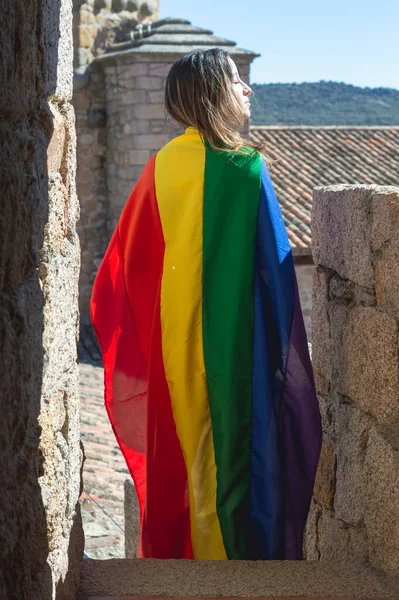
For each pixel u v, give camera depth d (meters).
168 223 3.09
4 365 1.78
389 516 2.68
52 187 2.23
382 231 2.65
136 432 3.32
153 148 14.24
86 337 14.30
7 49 1.78
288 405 3.08
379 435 2.75
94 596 2.63
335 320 3.09
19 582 1.91
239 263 3.00
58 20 2.28
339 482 3.11
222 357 3.05
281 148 17.84
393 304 2.60
